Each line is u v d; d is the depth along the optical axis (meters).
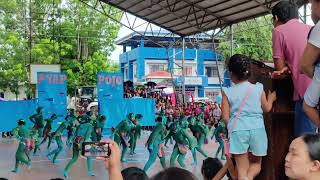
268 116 3.67
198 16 22.08
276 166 3.62
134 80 41.16
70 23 33.62
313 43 2.74
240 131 3.55
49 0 32.72
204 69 40.66
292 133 3.66
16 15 32.62
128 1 22.11
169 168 2.38
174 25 24.50
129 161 15.45
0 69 32.06
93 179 12.34
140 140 21.31
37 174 13.01
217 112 25.23
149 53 40.31
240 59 3.60
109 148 2.60
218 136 15.23
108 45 35.34
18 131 13.66
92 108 26.44
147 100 24.02
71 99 34.75
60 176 12.70
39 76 22.84
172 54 40.09
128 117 16.64
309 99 2.92
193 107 26.20
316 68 2.84
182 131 13.59
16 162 13.32
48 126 17.70
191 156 16.39
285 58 3.59
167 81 36.69
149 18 24.20
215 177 4.00
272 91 3.63
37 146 16.66
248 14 20.25
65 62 33.75
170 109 26.14
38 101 22.83
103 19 34.22
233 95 3.62
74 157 12.66
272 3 17.19
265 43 34.44
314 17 2.90
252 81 3.79
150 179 2.45
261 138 3.55
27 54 32.31
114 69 43.31
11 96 38.22
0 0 32.00
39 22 32.88
